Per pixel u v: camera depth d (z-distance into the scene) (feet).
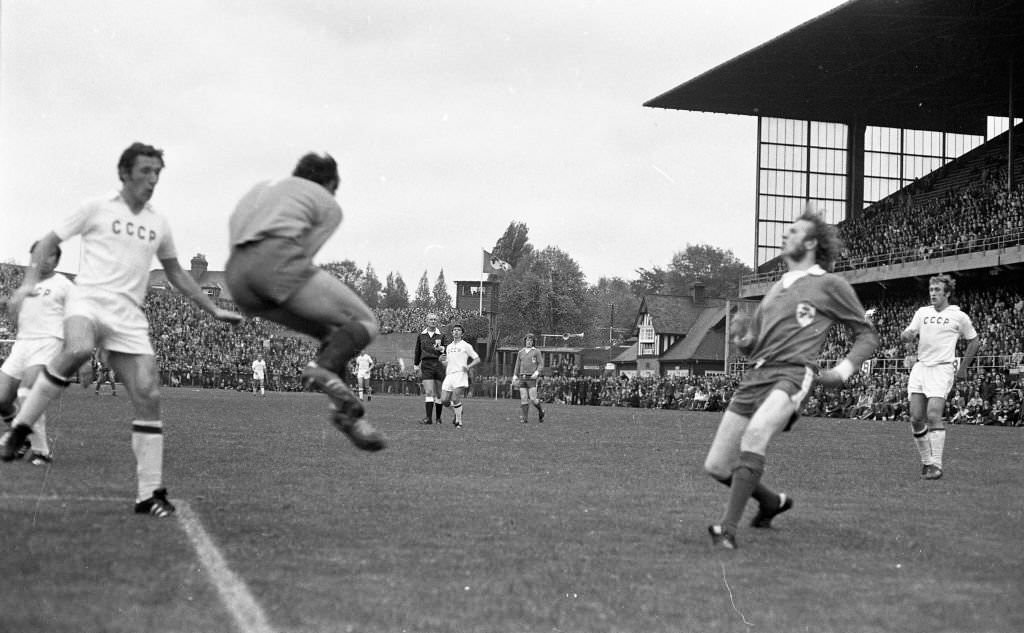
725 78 159.02
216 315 21.70
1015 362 109.70
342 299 17.76
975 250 130.62
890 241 152.87
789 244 20.35
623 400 156.15
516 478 30.12
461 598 13.66
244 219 17.46
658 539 19.10
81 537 16.75
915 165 179.42
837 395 119.75
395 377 208.13
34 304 29.40
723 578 15.56
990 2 123.65
